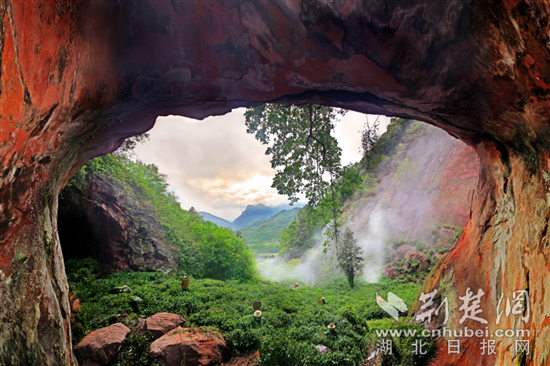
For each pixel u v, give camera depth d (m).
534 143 4.27
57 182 4.69
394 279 23.09
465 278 7.09
